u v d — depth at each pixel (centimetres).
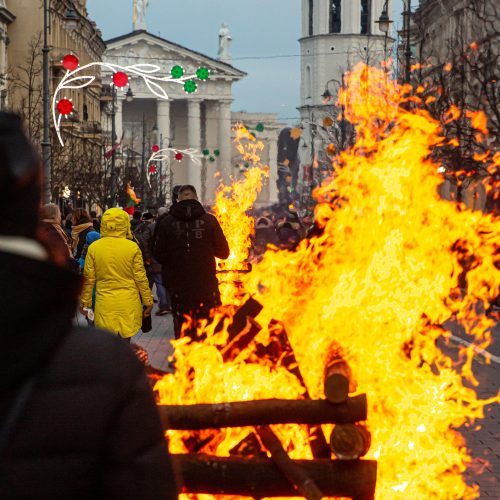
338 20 15125
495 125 3269
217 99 14575
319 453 613
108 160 7150
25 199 265
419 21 4491
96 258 1311
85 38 8425
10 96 6028
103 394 262
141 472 265
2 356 254
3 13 5934
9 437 254
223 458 573
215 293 1377
